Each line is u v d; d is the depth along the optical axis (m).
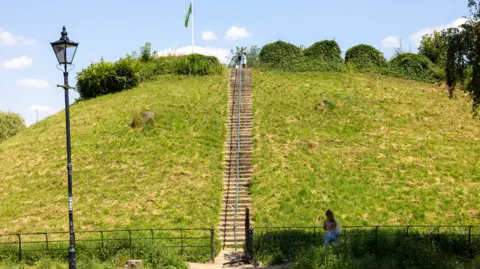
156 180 29.23
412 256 15.28
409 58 46.31
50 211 26.80
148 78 46.78
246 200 27.17
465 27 18.88
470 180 27.75
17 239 23.53
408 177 28.22
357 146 31.81
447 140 32.69
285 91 40.88
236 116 37.03
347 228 23.14
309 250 16.34
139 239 18.97
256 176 29.23
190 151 32.22
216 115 37.12
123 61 45.34
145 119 35.88
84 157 32.50
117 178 29.73
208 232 23.69
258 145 32.66
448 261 14.91
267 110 37.47
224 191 28.27
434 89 41.91
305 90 40.78
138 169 30.52
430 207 25.11
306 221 24.48
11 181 30.80
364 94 39.53
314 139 32.78
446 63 19.78
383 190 27.06
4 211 27.12
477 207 24.89
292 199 26.69
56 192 28.81
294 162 30.28
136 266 16.73
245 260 18.56
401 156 30.55
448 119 35.66
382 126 34.31
